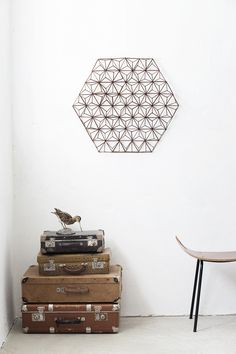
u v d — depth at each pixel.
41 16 3.42
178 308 3.53
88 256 3.18
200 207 3.51
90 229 3.51
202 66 3.47
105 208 3.50
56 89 3.45
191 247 3.53
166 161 3.49
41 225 3.50
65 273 3.17
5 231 3.21
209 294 3.53
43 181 3.48
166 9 3.44
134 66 3.45
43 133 3.46
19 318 3.47
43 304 3.13
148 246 3.52
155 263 3.53
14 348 2.92
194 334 3.13
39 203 3.49
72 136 3.47
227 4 3.45
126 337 3.08
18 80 3.44
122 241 3.52
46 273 3.17
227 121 3.49
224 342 2.99
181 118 3.48
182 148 3.49
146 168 3.49
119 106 3.47
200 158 3.49
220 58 3.46
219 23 3.45
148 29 3.45
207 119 3.48
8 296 3.28
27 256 3.50
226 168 3.50
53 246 3.18
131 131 3.48
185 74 3.47
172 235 3.52
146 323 3.36
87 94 3.46
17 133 3.46
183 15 3.45
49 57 3.44
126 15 3.44
